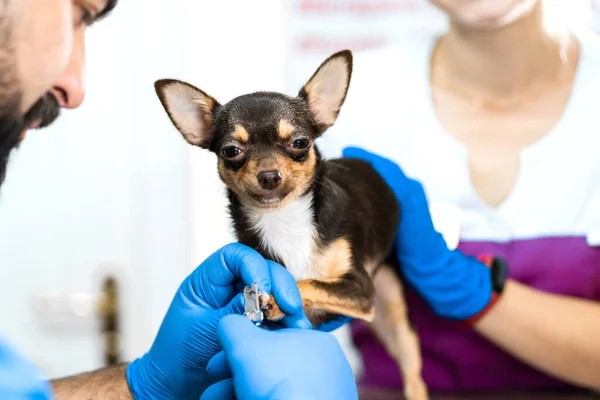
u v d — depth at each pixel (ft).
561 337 2.03
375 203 1.98
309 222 1.78
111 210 3.27
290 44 3.05
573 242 2.22
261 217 1.80
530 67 2.30
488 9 2.12
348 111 2.56
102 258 3.30
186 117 1.86
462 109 2.42
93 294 3.29
